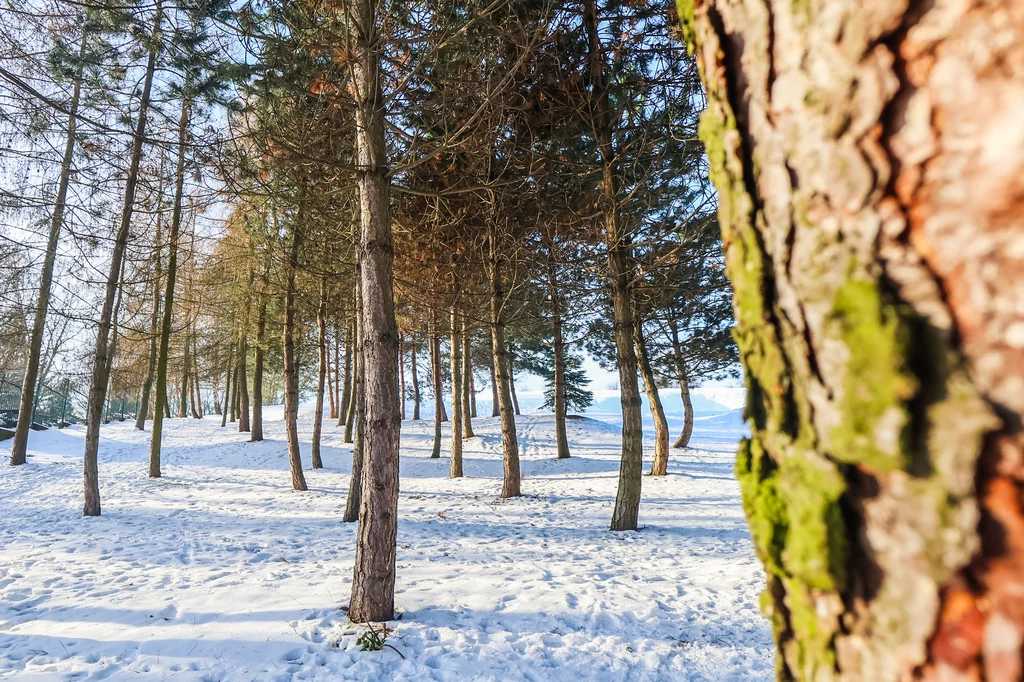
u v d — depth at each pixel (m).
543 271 10.23
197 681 3.68
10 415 26.84
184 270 17.95
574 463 17.72
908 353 0.43
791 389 0.57
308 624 4.57
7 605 5.05
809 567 0.53
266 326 19.23
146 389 28.30
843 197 0.49
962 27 0.41
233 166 5.38
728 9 0.66
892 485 0.45
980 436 0.39
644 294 9.85
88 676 3.74
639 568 6.19
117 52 6.64
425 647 4.15
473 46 5.91
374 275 4.59
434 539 7.61
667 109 7.54
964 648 0.39
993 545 0.38
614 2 7.30
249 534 8.16
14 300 10.30
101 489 13.22
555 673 3.81
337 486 13.97
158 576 5.92
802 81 0.54
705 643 4.28
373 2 4.85
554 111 8.02
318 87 5.32
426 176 8.03
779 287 0.59
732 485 13.23
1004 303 0.38
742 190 0.64
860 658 0.49
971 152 0.40
